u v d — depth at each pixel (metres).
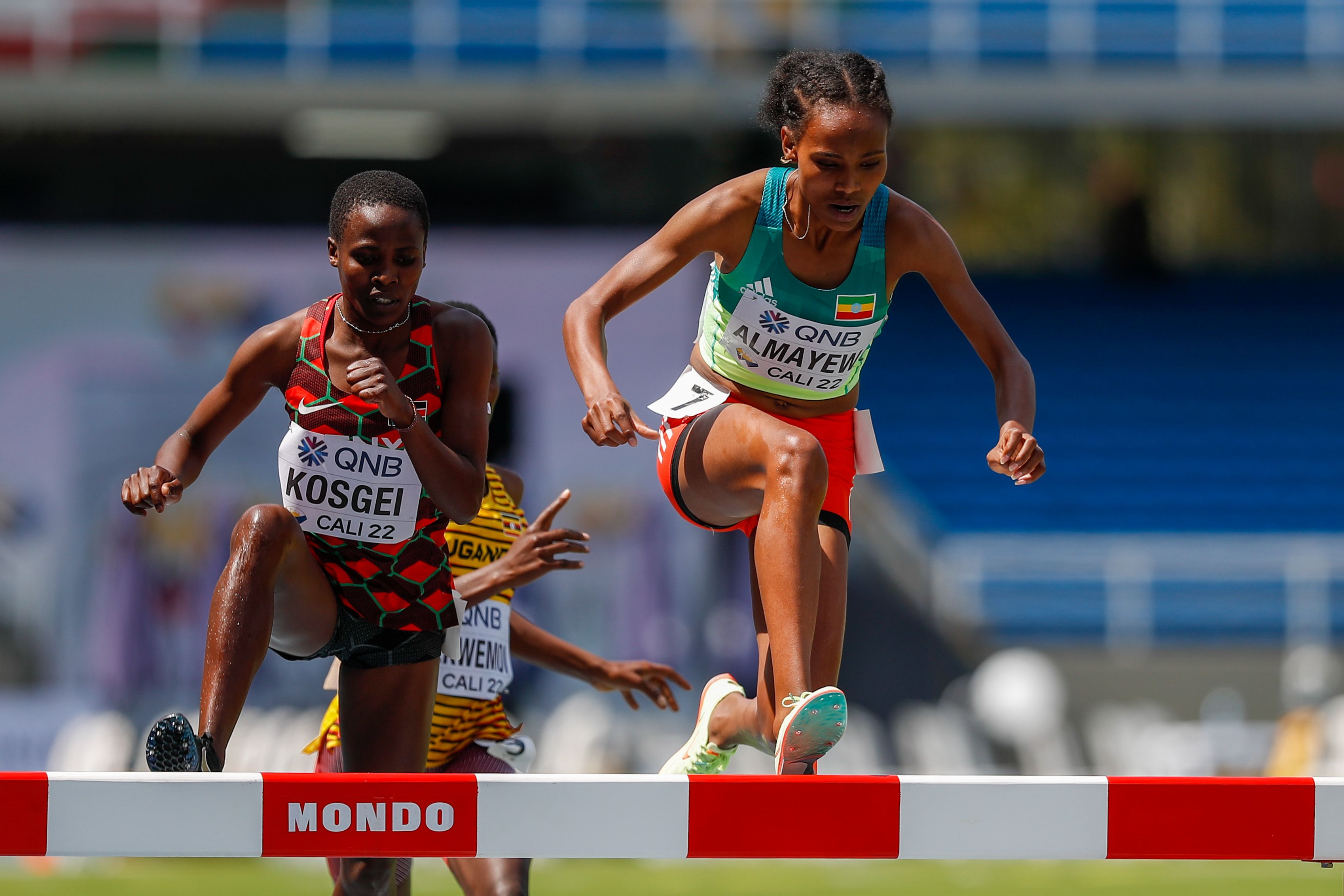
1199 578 48.91
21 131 55.28
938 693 47.41
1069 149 66.50
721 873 29.44
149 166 56.03
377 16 50.28
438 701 14.15
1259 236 66.69
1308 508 54.28
